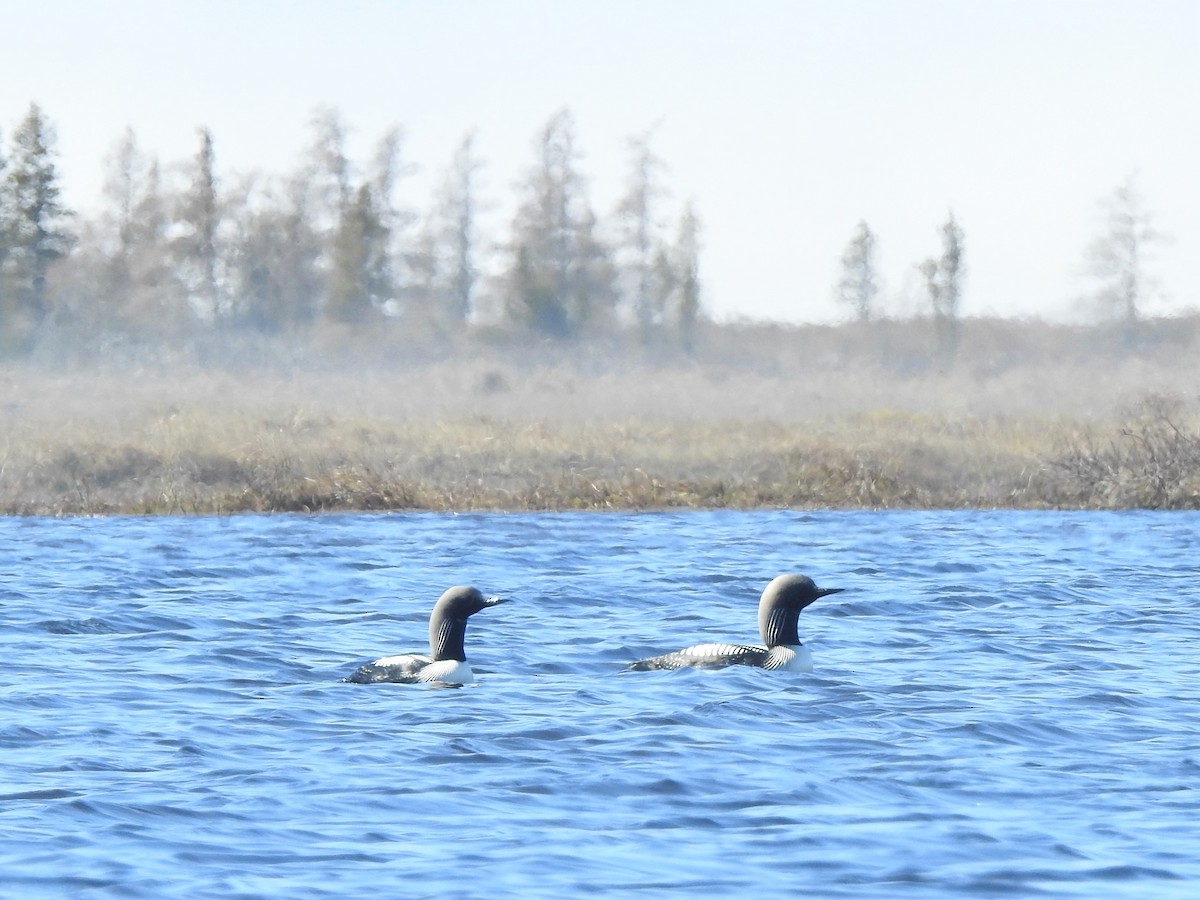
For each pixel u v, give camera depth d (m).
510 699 12.35
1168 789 9.78
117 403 40.31
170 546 22.45
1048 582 19.45
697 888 7.90
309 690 12.75
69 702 12.07
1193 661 14.27
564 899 7.73
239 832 8.75
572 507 28.48
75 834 8.65
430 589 18.78
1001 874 8.14
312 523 25.52
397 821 9.00
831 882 8.02
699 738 10.99
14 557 21.20
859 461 30.69
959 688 12.91
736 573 20.19
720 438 33.56
